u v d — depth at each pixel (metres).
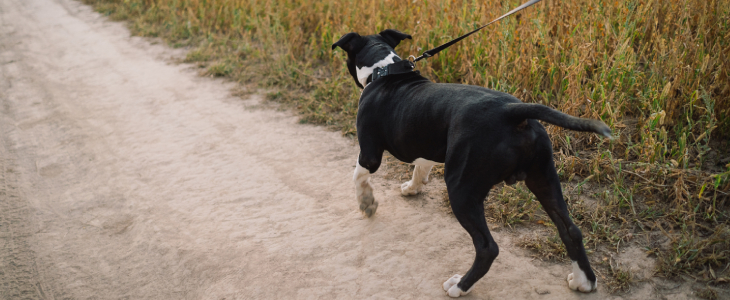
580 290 2.86
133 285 3.39
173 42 9.12
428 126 2.90
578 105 4.23
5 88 7.62
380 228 3.67
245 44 8.01
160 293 3.30
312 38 7.25
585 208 3.57
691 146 3.87
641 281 2.93
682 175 3.46
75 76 7.91
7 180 4.94
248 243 3.66
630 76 4.54
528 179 2.79
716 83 4.06
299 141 5.21
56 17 11.90
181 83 7.17
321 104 5.84
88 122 6.17
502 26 5.39
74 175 4.96
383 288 3.08
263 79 6.88
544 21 5.54
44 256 3.75
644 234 3.28
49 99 7.04
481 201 2.72
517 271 3.11
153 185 4.62
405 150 3.15
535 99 4.88
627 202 3.50
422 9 6.50
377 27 6.49
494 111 2.62
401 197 4.05
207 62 7.85
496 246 2.71
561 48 4.98
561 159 4.00
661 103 4.17
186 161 5.01
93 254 3.74
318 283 3.19
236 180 4.58
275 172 4.66
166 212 4.17
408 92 3.13
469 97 2.76
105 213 4.26
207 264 3.48
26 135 5.96
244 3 9.23
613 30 5.03
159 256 3.64
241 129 5.61
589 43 4.39
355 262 3.35
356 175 3.59
